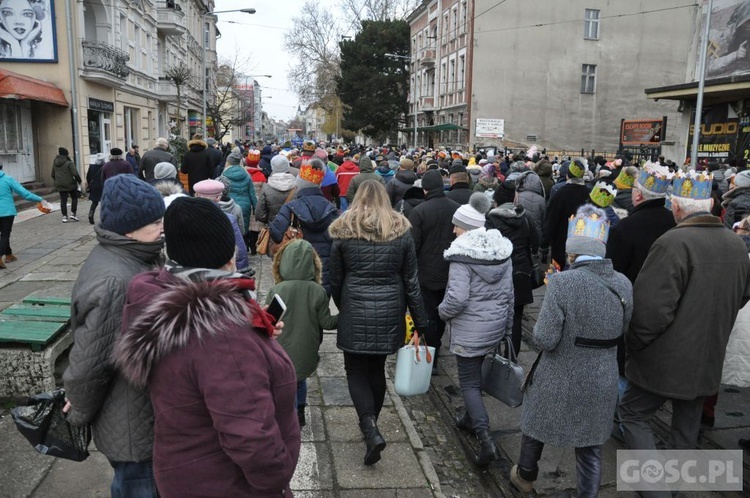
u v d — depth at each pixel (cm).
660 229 394
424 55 4247
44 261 891
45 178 1898
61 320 465
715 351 335
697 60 2298
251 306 180
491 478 385
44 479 337
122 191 220
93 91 2062
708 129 1956
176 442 171
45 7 1847
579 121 3512
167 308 168
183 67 3228
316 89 5497
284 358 187
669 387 334
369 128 5028
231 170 855
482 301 389
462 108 3553
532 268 531
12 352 416
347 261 373
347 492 344
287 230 490
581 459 321
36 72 1869
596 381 305
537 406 320
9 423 393
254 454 162
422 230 502
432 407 489
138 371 170
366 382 387
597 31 3481
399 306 375
